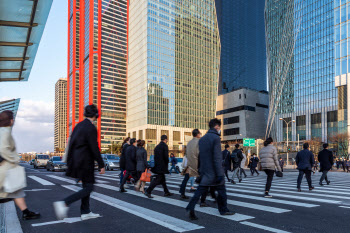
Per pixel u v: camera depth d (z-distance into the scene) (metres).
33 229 4.23
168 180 13.79
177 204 6.36
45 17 8.76
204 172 5.04
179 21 111.06
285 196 7.75
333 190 9.45
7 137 4.18
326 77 78.06
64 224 4.52
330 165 11.41
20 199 4.77
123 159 9.24
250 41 177.88
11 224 4.53
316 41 82.44
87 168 4.57
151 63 101.81
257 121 111.69
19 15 8.47
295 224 4.51
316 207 6.00
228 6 169.00
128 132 110.50
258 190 9.27
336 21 56.72
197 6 118.12
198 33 117.19
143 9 104.62
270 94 101.31
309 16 85.56
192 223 4.56
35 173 18.38
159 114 101.69
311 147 57.06
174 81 107.06
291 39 91.81
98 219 4.85
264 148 7.82
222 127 117.88
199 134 6.71
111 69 130.38
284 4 97.38
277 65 97.88
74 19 153.38
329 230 4.17
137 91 106.06
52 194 8.16
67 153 4.62
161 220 4.77
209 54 120.44
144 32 103.31
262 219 4.86
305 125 82.50
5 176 4.21
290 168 37.44
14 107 17.41
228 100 116.44
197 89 114.00
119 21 135.62
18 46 10.20
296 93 86.94
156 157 7.53
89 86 125.12
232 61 165.75
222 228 4.25
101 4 131.38
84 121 4.68
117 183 11.52
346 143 53.75
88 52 130.00
